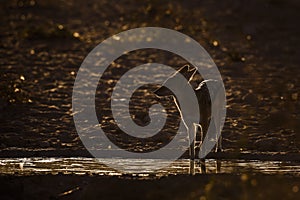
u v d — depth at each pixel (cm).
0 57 6581
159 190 2819
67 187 2988
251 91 5262
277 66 6341
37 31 7731
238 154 3588
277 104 4862
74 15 9406
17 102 4794
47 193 2925
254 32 8138
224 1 10631
